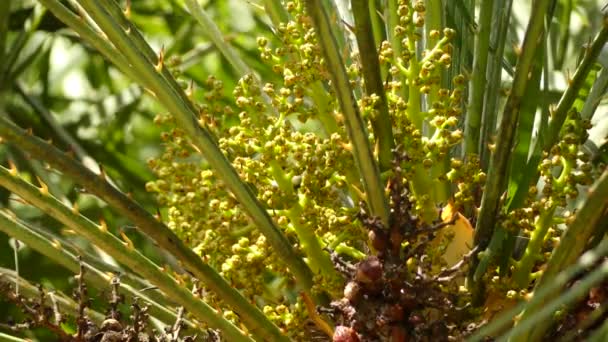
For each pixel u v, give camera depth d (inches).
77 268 87.7
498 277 86.5
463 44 95.4
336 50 79.6
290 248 87.8
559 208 94.1
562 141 85.5
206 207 91.8
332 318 83.8
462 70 95.3
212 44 119.3
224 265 88.8
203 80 122.5
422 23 88.7
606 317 83.1
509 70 97.6
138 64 84.4
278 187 87.7
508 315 73.4
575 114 86.4
